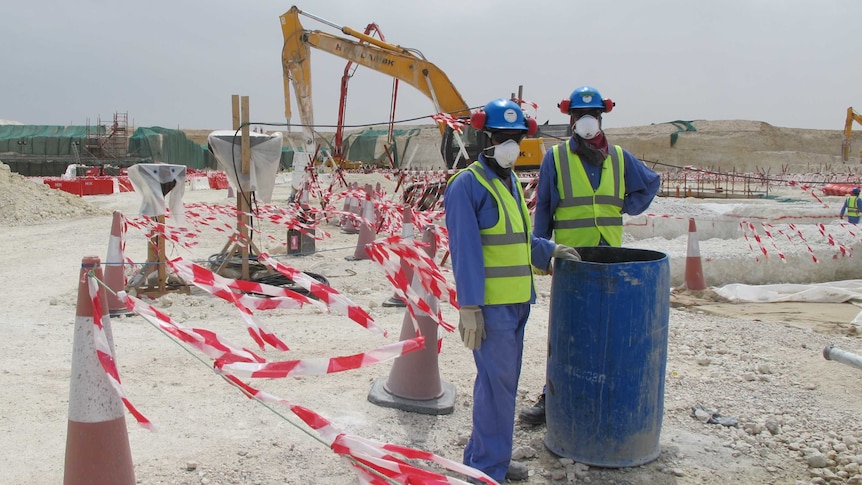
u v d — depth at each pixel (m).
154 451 3.55
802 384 4.86
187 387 4.53
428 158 50.88
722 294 8.19
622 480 3.43
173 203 7.55
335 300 3.05
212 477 3.29
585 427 3.52
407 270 4.48
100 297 2.65
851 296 8.04
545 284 8.62
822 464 3.63
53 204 17.94
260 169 8.15
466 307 3.14
